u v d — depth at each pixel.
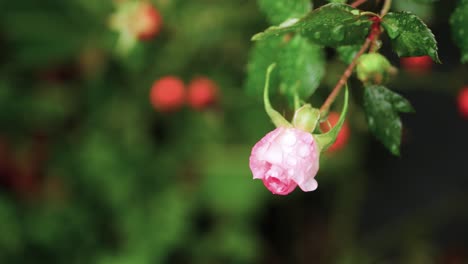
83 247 1.07
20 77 1.07
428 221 1.14
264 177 0.52
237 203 1.07
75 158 1.07
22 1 1.01
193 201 1.08
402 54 0.51
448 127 1.37
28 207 1.07
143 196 1.07
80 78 1.05
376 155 1.21
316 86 0.58
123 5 0.79
